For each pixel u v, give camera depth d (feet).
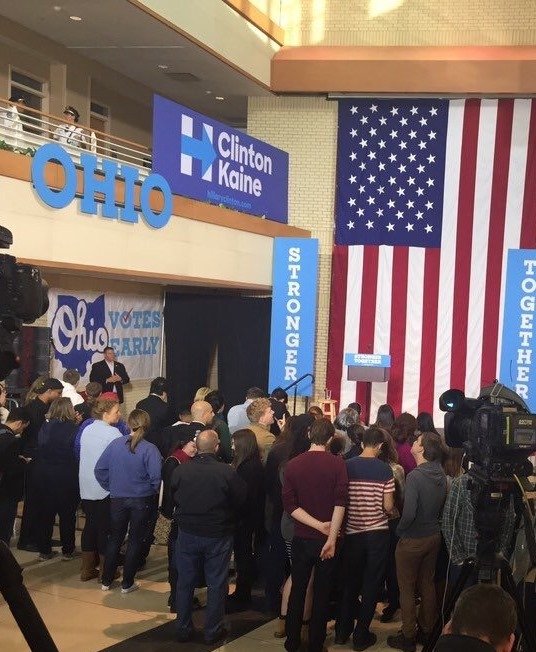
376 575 21.80
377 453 22.33
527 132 55.06
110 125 60.03
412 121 56.44
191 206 45.93
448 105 55.98
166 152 44.34
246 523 24.94
